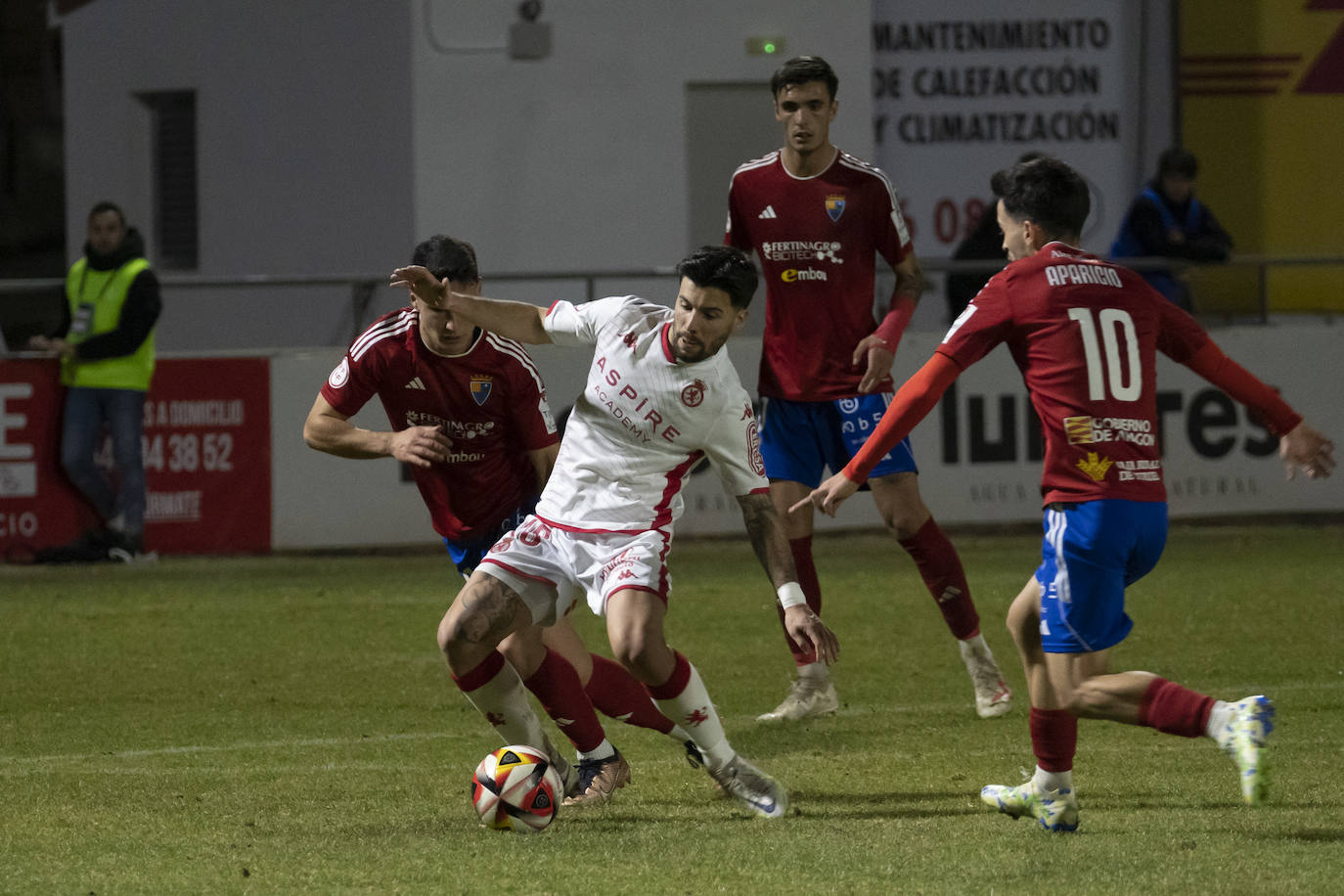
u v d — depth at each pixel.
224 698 24.44
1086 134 60.28
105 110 60.91
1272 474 45.06
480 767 16.03
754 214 23.84
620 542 16.61
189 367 42.41
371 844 15.49
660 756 20.36
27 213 75.38
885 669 26.64
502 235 56.91
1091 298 15.47
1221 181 61.34
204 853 15.18
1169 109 60.53
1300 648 27.58
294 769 19.53
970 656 23.05
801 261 23.56
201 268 59.81
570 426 16.97
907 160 59.50
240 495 42.56
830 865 14.40
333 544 42.75
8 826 16.47
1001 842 15.20
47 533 41.62
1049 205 16.12
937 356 15.75
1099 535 15.02
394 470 42.97
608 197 57.09
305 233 58.47
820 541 44.03
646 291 52.16
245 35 58.59
